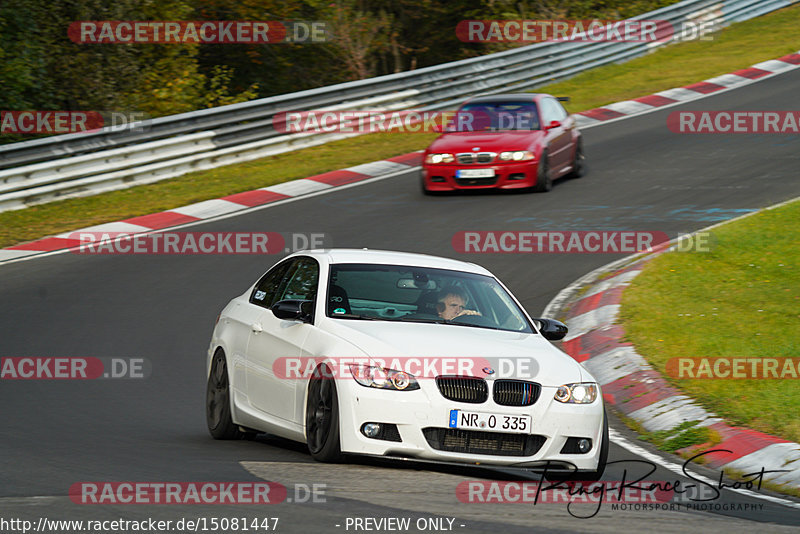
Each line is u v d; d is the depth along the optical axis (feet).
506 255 179.83
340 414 79.66
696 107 308.60
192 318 148.46
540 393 81.00
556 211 207.72
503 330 90.63
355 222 203.92
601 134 284.82
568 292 159.74
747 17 440.86
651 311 142.51
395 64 458.09
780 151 251.39
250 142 269.85
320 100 286.66
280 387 87.97
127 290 163.02
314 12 410.93
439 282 94.79
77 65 313.53
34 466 78.33
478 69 332.19
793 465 88.74
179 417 105.91
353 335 83.56
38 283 167.02
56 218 212.43
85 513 63.05
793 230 177.88
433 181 223.30
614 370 123.24
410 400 78.38
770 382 112.98
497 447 79.61
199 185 240.73
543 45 354.13
